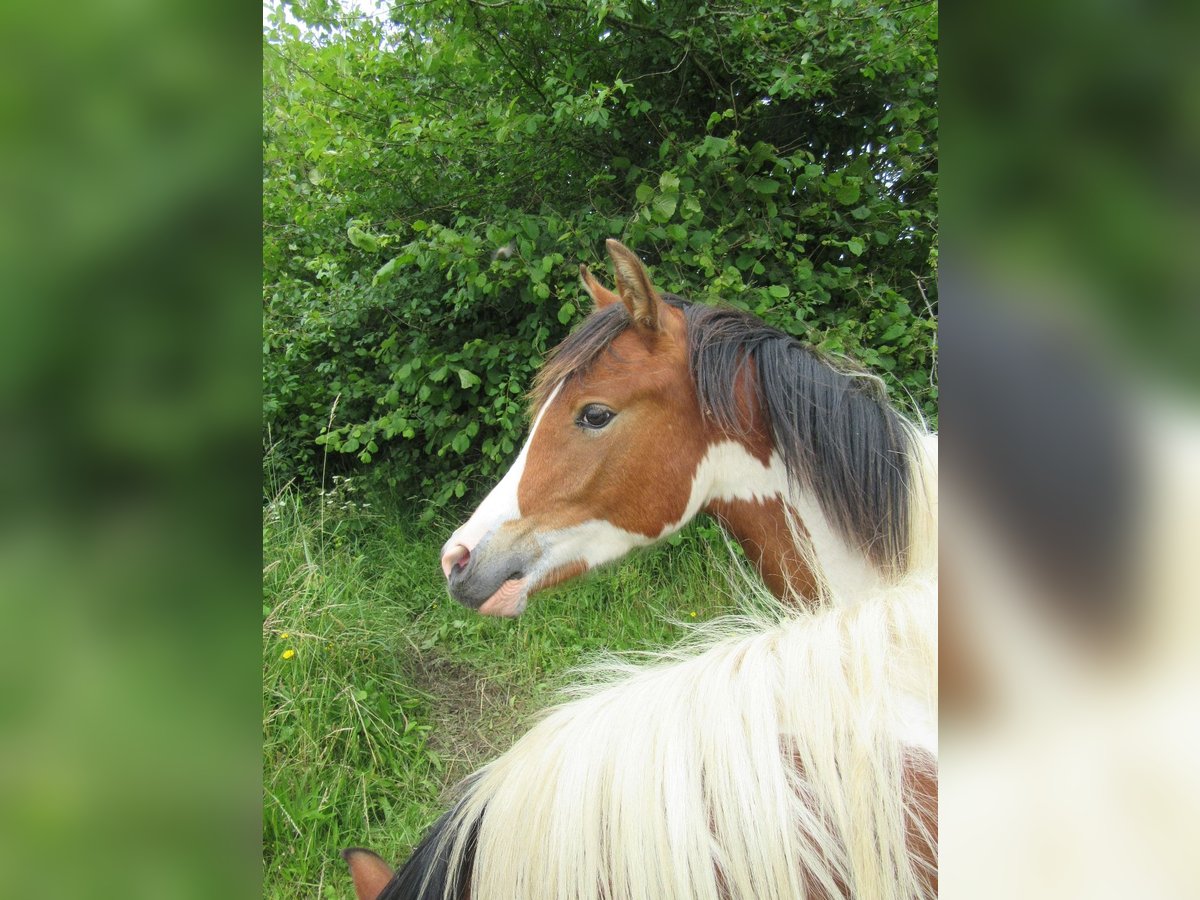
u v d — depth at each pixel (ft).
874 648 2.43
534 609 9.73
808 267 9.26
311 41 10.93
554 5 9.37
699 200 9.46
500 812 2.37
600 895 2.16
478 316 10.77
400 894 2.54
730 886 2.10
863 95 10.55
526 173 10.07
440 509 11.89
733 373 5.25
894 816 2.08
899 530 4.80
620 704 2.56
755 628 3.60
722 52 9.40
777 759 2.20
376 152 9.82
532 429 5.74
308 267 11.19
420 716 7.97
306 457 12.39
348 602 8.86
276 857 6.08
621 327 5.47
